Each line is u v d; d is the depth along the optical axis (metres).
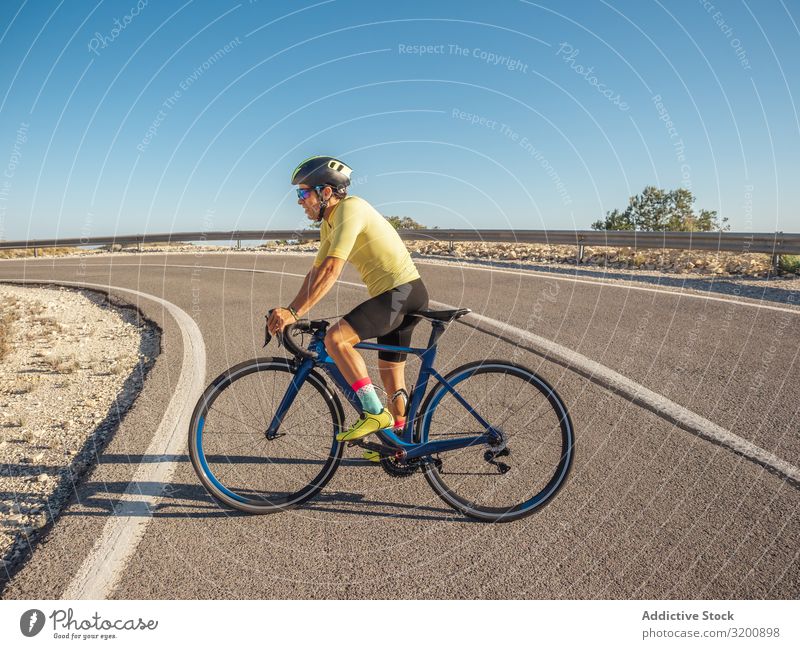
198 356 5.75
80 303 10.55
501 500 2.90
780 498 2.82
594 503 2.87
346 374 2.87
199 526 2.76
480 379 3.42
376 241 2.82
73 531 2.71
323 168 2.85
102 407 4.52
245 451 3.45
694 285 9.46
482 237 17.61
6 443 3.87
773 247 10.25
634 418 3.84
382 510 2.90
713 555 2.43
